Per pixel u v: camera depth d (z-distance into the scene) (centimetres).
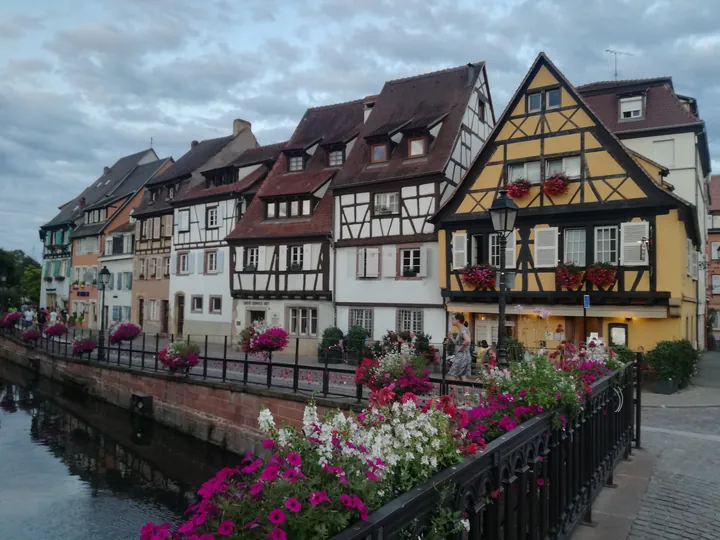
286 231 2492
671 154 2116
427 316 2094
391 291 2181
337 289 2323
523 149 1872
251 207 2711
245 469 244
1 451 1466
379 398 376
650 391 1469
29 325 3203
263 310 2570
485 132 2433
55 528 987
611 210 1684
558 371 487
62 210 5150
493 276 1862
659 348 1448
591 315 1705
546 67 1842
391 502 237
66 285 4572
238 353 2200
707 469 707
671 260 1595
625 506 562
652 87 2217
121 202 4041
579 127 1777
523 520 365
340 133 2662
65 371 2247
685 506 570
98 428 1692
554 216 1791
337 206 2352
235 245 2658
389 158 2284
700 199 2462
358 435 294
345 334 2238
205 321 2917
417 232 2128
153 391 1664
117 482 1235
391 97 2542
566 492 466
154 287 3366
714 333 3791
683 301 1706
